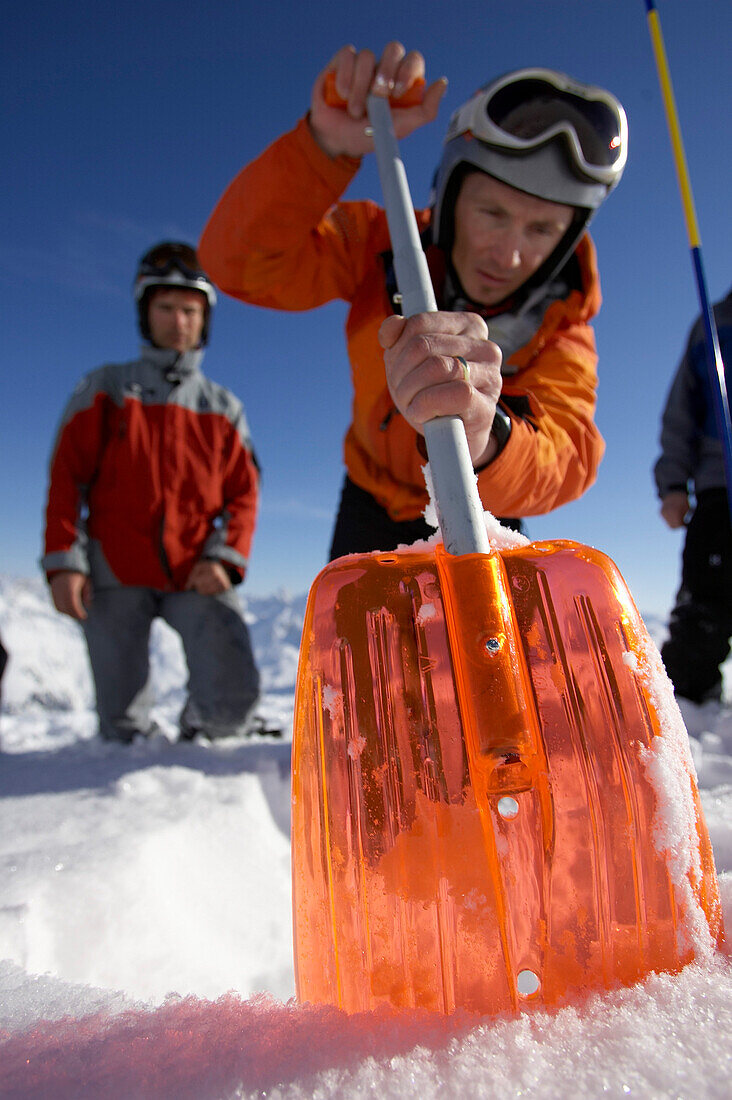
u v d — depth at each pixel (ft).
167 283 7.60
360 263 5.40
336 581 2.26
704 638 7.78
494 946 1.83
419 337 2.57
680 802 1.94
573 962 1.82
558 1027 1.53
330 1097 1.31
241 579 7.58
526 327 4.75
